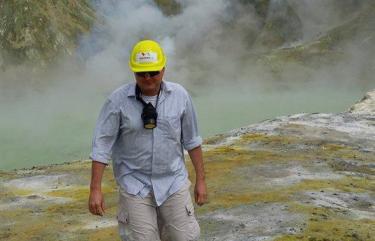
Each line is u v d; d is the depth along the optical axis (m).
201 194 4.28
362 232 6.75
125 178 4.18
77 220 8.15
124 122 4.08
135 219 4.12
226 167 10.85
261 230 6.87
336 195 8.76
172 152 4.16
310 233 6.67
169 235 4.25
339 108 40.22
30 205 9.26
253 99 43.41
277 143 12.97
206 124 36.53
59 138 32.72
